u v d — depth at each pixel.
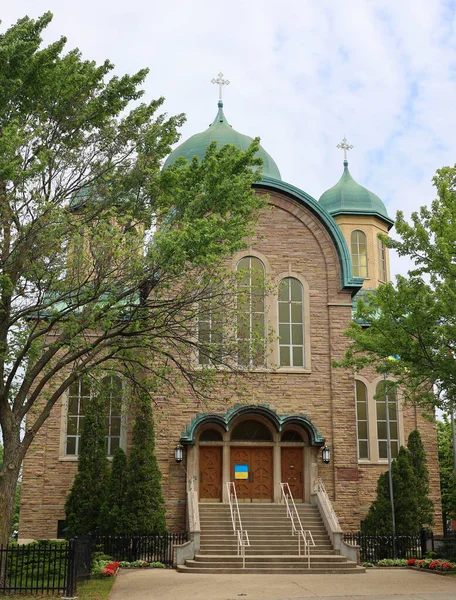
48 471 28.23
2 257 18.23
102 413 27.52
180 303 19.47
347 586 18.78
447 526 38.47
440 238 21.22
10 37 18.27
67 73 19.25
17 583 18.14
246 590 17.95
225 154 20.48
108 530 25.27
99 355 25.47
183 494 27.09
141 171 19.62
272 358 28.92
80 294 18.67
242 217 21.25
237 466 28.11
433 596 16.69
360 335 22.97
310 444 27.94
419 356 22.14
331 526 24.84
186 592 17.58
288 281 29.83
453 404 22.62
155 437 27.39
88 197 20.02
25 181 17.84
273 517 26.05
